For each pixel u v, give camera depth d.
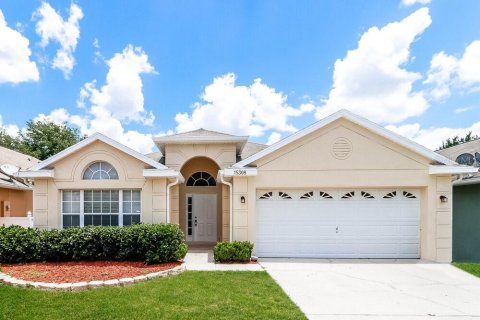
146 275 8.44
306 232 11.91
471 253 13.86
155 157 17.17
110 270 9.05
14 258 10.03
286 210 11.98
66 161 12.15
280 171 11.79
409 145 11.58
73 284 7.55
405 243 11.84
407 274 9.51
